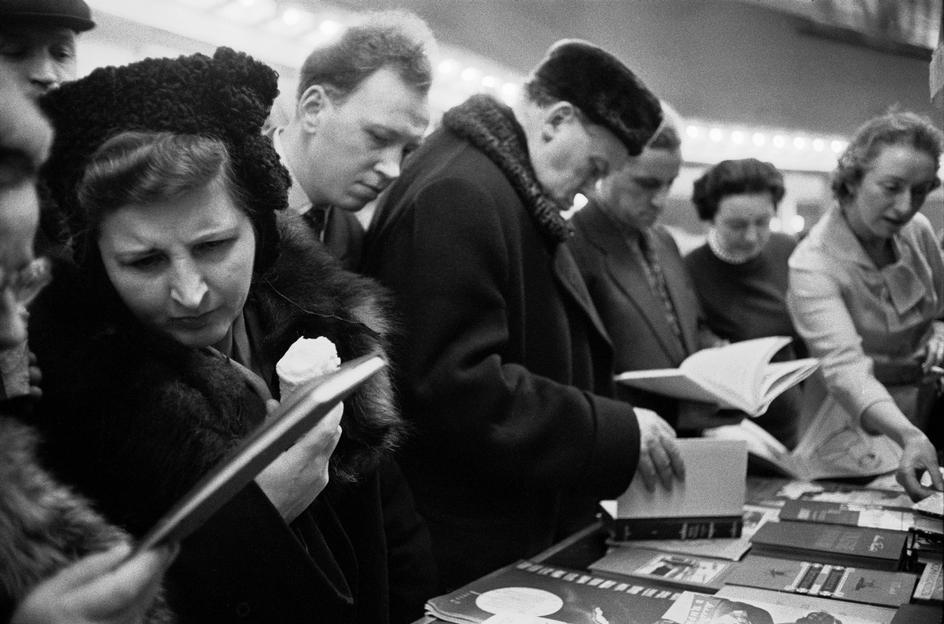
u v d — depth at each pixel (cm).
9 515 62
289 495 93
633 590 124
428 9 190
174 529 56
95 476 88
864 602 119
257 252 101
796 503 170
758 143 234
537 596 121
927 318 208
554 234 160
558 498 166
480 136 158
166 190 81
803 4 199
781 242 251
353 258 163
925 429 186
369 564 115
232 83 88
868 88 206
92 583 54
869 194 190
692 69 227
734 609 115
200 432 88
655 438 151
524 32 206
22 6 105
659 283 222
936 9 166
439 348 143
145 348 89
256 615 91
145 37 157
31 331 86
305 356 94
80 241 86
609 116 156
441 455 150
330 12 170
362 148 141
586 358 172
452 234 145
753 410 149
